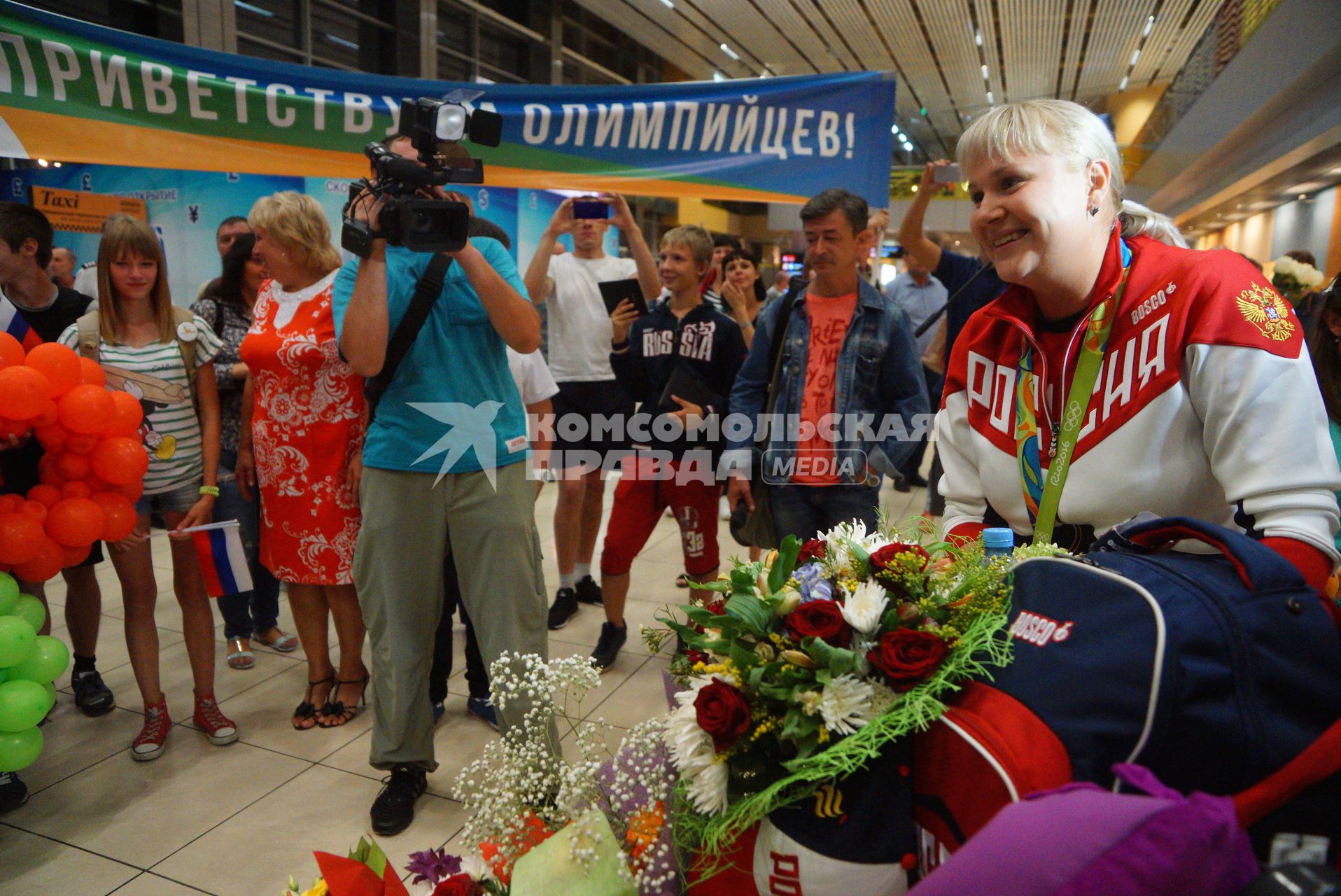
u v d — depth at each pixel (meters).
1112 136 1.09
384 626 2.06
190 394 2.59
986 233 1.10
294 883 1.27
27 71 2.36
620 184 2.96
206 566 2.42
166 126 2.52
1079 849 0.56
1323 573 0.91
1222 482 0.99
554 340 3.59
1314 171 9.05
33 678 1.97
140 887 1.90
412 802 2.14
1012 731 0.74
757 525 2.51
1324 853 0.71
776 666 0.86
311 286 2.46
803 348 2.42
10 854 2.02
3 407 1.87
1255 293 0.99
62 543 2.06
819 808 0.83
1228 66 10.25
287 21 6.82
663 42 11.77
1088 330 1.10
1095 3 10.52
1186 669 0.70
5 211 2.68
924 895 0.60
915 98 15.66
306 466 2.44
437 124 1.64
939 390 5.05
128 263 2.41
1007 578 0.91
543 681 1.21
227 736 2.53
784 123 2.98
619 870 0.95
